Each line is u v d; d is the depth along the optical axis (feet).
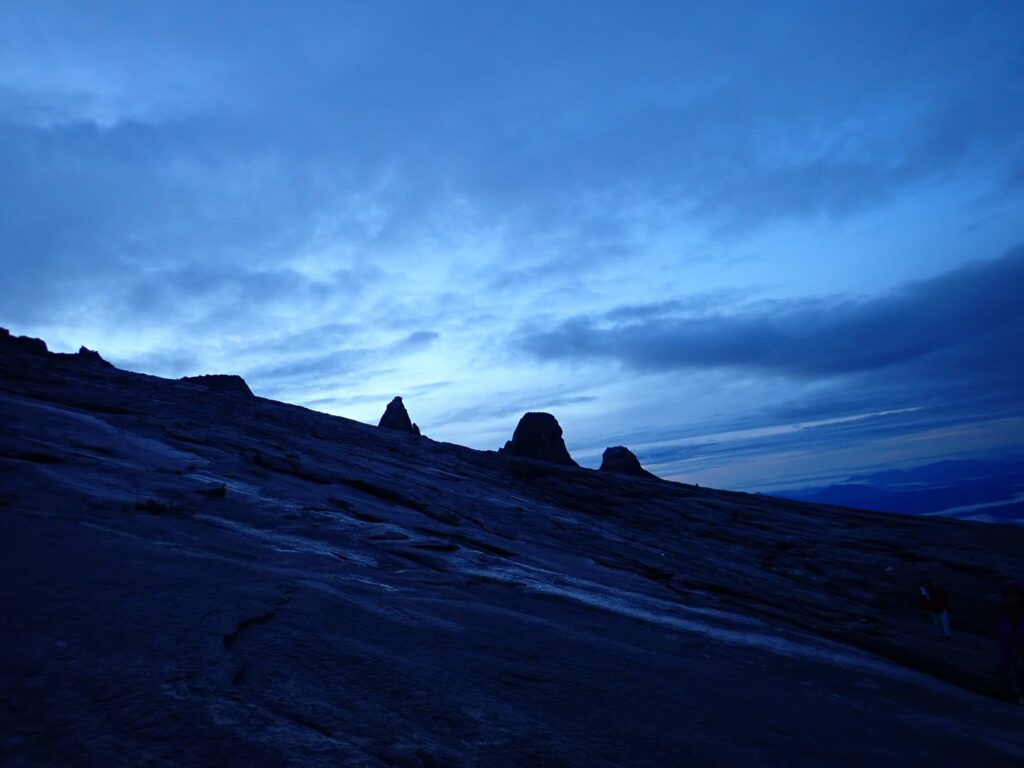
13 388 54.65
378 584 22.54
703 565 54.24
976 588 62.75
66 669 10.28
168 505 27.40
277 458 49.08
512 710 12.61
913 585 62.80
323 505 38.27
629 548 53.57
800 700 19.45
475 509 53.26
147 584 15.55
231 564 19.69
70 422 42.78
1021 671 29.76
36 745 8.16
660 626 27.20
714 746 13.25
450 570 29.40
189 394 77.05
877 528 89.51
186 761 8.29
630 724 13.37
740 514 88.99
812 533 81.61
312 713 10.46
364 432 89.97
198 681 10.55
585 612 26.94
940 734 18.76
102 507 24.76
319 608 16.53
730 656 24.38
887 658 35.32
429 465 76.43
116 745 8.38
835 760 14.32
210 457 44.34
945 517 98.68
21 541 17.79
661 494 93.25
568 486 86.38
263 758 8.66
